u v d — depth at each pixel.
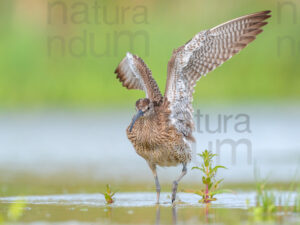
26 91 23.92
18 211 8.80
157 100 10.88
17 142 17.28
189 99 10.77
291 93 24.02
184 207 9.31
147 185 11.88
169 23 24.06
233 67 24.41
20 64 24.31
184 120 10.66
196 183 12.16
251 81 24.19
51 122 20.33
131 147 16.64
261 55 24.53
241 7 24.52
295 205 8.79
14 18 24.88
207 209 9.07
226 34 10.73
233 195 10.45
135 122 10.61
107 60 23.86
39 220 8.23
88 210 9.08
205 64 10.77
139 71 11.31
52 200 10.06
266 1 24.58
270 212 8.62
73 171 13.38
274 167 13.25
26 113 22.09
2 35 24.77
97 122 20.22
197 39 10.56
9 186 11.64
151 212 8.88
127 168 13.83
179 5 24.36
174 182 10.38
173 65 10.52
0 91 23.80
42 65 24.27
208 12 24.41
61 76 24.11
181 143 10.55
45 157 15.22
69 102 23.70
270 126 18.28
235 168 13.30
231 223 7.90
